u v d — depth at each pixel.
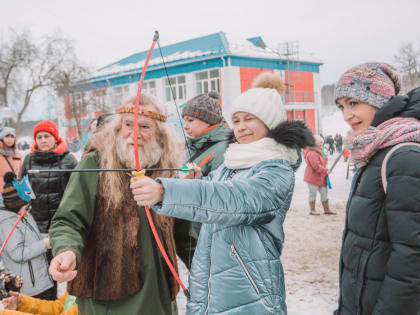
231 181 1.45
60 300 2.50
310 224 6.59
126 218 1.85
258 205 1.43
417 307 1.33
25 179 2.87
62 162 4.05
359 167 1.62
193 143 3.17
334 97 1.77
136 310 1.82
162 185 1.32
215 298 1.56
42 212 3.92
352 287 1.57
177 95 28.84
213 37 28.27
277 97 1.73
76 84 28.84
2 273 2.53
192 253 2.20
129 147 1.90
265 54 28.28
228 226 1.56
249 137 1.73
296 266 4.58
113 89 30.97
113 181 1.85
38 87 29.42
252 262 1.52
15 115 30.30
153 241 1.90
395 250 1.37
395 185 1.39
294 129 1.60
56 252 1.62
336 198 9.23
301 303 3.58
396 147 1.45
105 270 1.81
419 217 1.33
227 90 26.25
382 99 1.61
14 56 28.45
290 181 1.55
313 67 32.41
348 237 1.62
